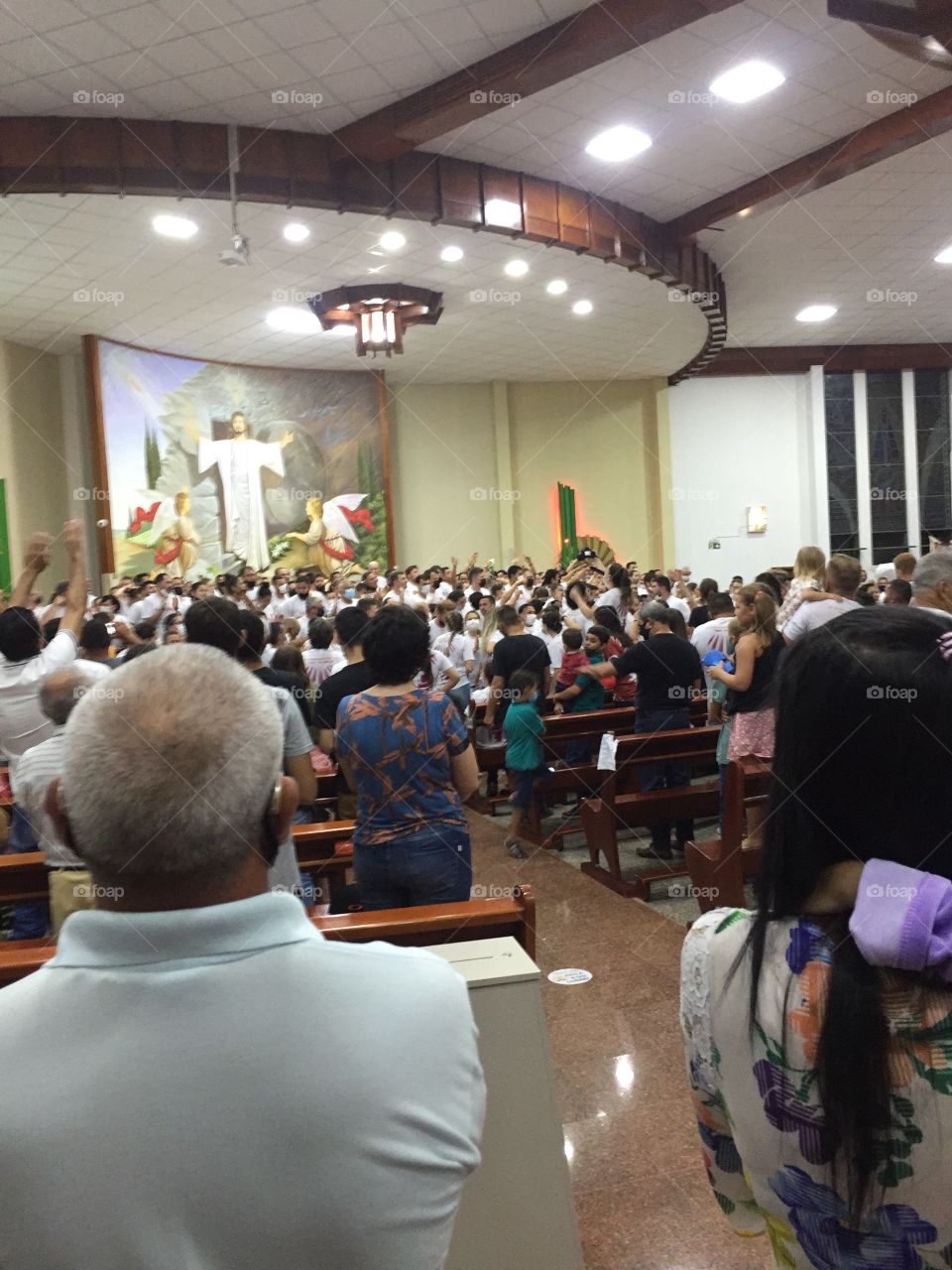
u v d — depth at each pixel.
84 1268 0.75
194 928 0.83
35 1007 0.81
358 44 7.73
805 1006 0.83
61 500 15.88
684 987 0.96
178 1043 0.79
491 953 2.25
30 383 15.36
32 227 10.38
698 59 8.47
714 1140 1.01
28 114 8.56
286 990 0.82
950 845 0.86
